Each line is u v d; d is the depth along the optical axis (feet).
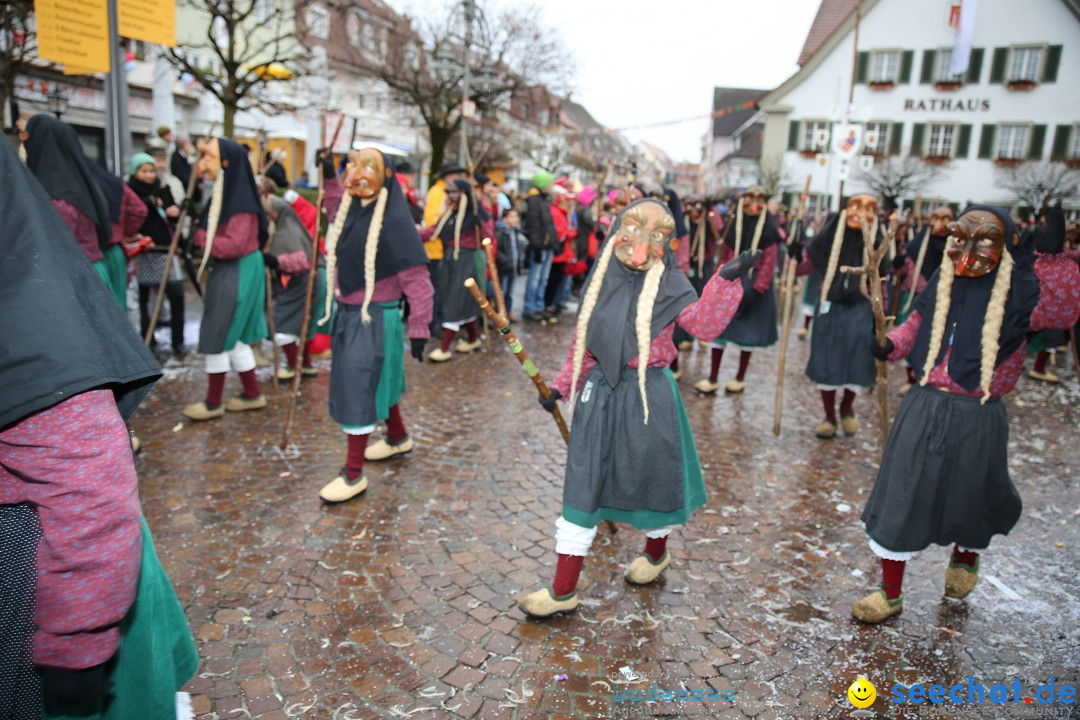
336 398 13.39
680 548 12.43
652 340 9.66
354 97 85.30
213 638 9.31
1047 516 14.51
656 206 9.63
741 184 143.54
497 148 80.07
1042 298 9.55
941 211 21.12
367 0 71.97
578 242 35.99
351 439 13.53
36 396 3.96
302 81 47.37
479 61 67.67
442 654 9.21
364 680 8.66
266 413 18.25
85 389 4.09
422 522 12.86
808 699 8.68
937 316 9.89
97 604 4.14
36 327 4.07
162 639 5.26
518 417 19.25
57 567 4.08
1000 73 94.73
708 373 26.45
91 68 19.07
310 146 40.19
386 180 13.42
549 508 13.65
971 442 9.70
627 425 9.71
